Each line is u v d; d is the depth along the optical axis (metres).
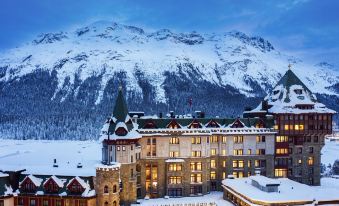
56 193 97.62
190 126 125.12
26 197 98.56
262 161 129.88
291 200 94.50
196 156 124.12
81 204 96.75
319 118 132.00
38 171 103.19
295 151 132.38
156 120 124.31
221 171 128.62
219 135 128.38
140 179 121.00
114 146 111.25
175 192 123.06
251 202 96.69
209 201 114.19
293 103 132.12
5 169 102.69
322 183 138.50
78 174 100.62
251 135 129.12
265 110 136.75
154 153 122.38
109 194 98.56
